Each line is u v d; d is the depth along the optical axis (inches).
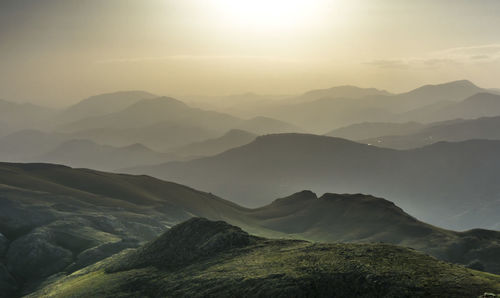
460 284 2571.4
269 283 2992.1
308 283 2861.7
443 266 2942.9
